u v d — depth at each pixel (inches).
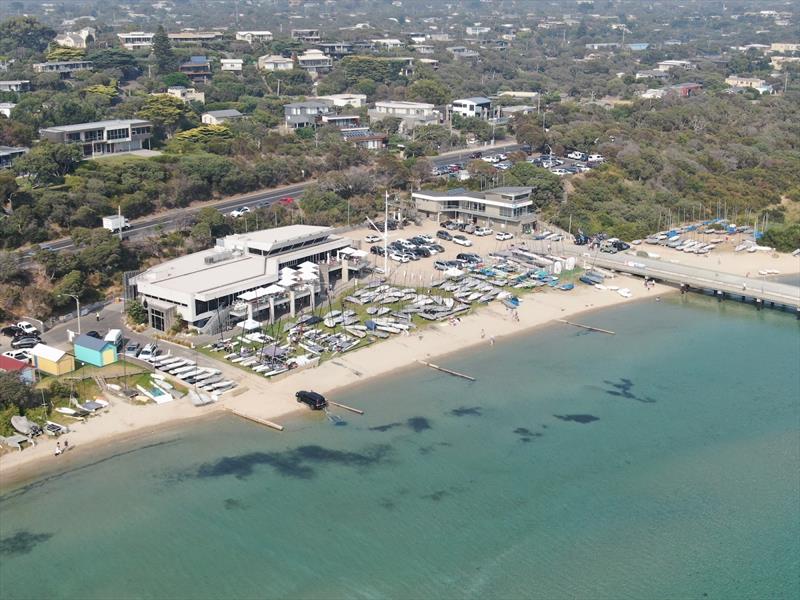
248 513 3870.6
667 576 3548.2
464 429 4670.3
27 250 6761.8
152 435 4475.9
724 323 6437.0
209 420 4650.6
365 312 6225.4
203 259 6432.1
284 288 5999.0
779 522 3900.1
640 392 5206.7
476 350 5753.0
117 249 6678.2
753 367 5615.2
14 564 3513.8
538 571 3558.1
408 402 4963.1
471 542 3725.4
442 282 6865.2
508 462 4350.4
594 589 3462.1
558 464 4343.0
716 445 4576.8
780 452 4510.3
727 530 3841.0
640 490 4131.4
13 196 7204.7
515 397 5078.7
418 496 4035.4
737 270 7598.4
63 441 4347.9
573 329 6220.5
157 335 5689.0
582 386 5255.9
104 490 4001.0
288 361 5324.8
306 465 4259.4
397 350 5664.4
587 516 3924.7
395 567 3560.5
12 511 3826.3
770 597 3430.1
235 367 5251.0
